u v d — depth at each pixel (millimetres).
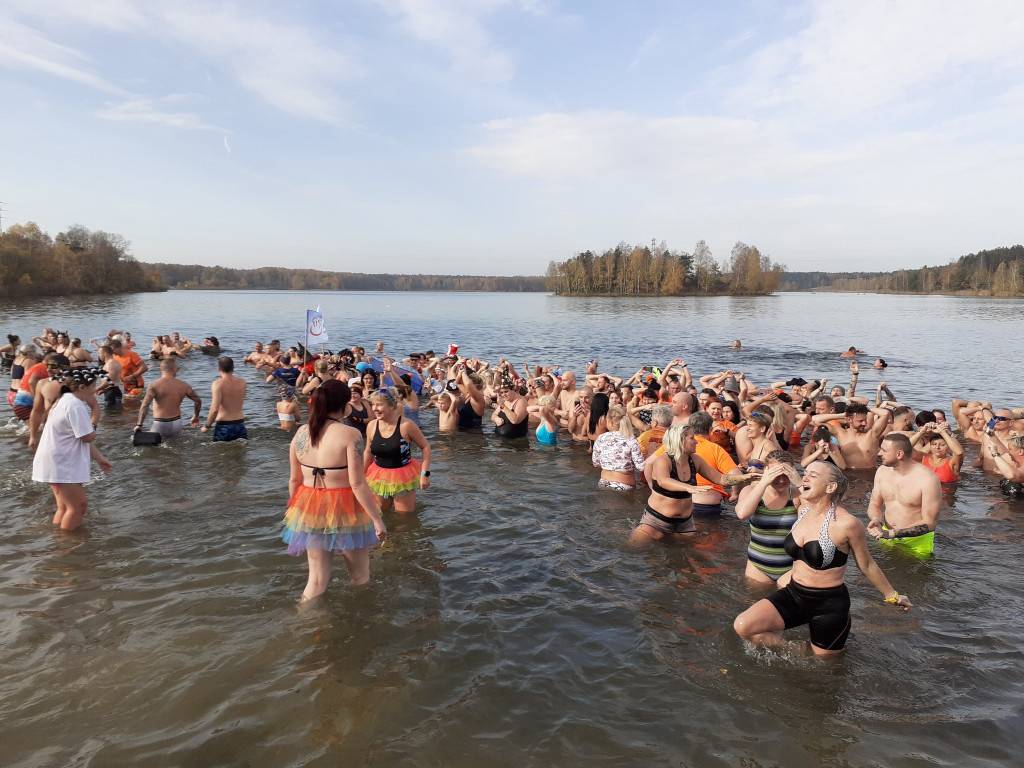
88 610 4914
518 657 4402
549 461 10031
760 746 3506
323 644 4504
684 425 6773
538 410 11586
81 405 6547
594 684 4102
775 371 24656
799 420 10984
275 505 7395
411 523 7109
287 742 3473
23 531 6492
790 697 3973
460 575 5750
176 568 5703
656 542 6633
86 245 115750
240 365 22031
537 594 5387
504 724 3672
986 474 9438
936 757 3408
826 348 33875
